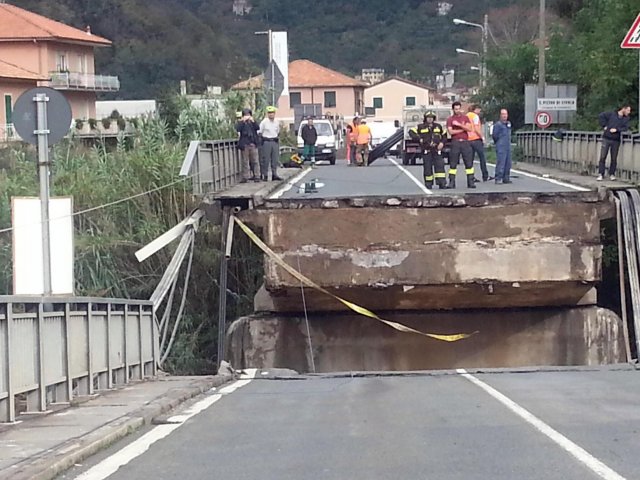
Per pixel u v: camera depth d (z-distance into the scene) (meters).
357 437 10.18
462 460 8.80
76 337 13.31
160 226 25.00
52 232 13.30
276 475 8.30
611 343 24.61
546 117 42.59
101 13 98.06
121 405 12.55
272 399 14.16
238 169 29.97
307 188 26.38
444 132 27.88
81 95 79.25
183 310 24.20
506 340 25.42
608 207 22.67
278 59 49.03
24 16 78.19
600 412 11.77
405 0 152.00
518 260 22.69
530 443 9.59
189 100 35.25
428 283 22.77
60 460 8.56
